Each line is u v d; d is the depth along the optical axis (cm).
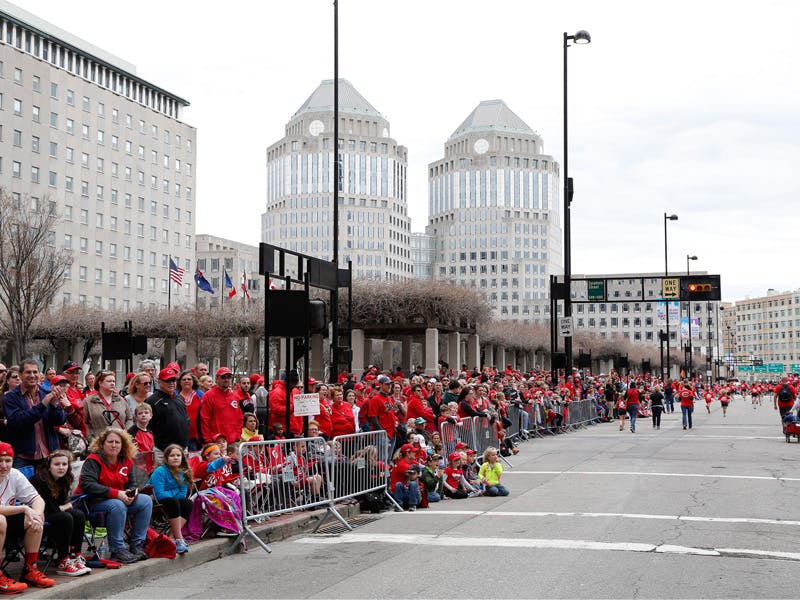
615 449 2338
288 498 1114
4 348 6225
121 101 10244
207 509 991
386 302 4162
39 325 5516
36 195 8638
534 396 2878
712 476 1659
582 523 1131
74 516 826
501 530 1098
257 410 1455
